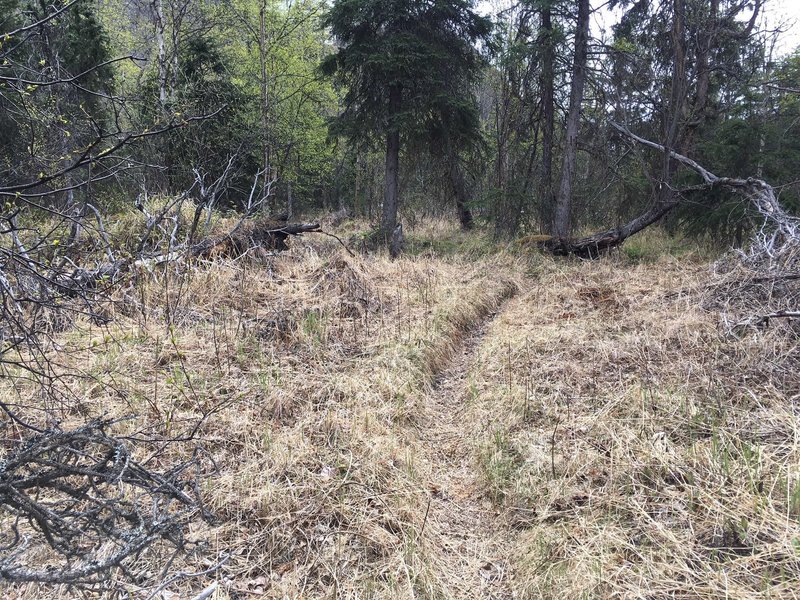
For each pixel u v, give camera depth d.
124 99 3.08
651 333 5.14
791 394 3.62
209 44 13.21
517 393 4.42
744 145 9.02
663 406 3.73
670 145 9.88
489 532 3.16
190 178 10.07
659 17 11.05
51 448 1.71
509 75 12.48
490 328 6.79
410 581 2.62
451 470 3.85
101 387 3.89
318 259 7.43
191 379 4.23
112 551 2.41
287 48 15.46
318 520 2.97
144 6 12.74
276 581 2.58
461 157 13.12
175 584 2.43
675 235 11.05
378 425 3.96
